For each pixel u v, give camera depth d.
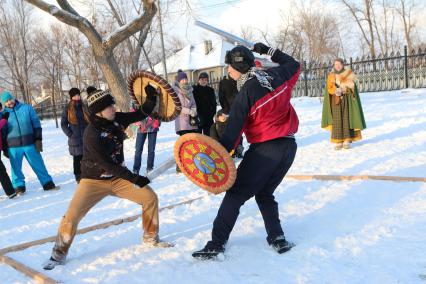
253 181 3.91
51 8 13.45
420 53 21.17
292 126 3.92
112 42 14.32
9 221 6.28
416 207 4.81
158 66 42.03
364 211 4.86
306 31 42.47
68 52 33.53
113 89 14.97
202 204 5.88
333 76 8.57
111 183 4.16
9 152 8.12
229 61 3.85
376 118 12.53
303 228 4.57
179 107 4.34
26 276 4.04
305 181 6.41
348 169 6.93
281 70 3.92
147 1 13.37
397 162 7.02
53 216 6.30
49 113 35.91
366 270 3.48
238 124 3.76
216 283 3.54
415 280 3.24
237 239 4.43
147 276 3.78
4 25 33.16
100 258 4.27
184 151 3.91
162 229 5.02
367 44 43.41
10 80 42.75
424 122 10.76
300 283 3.38
